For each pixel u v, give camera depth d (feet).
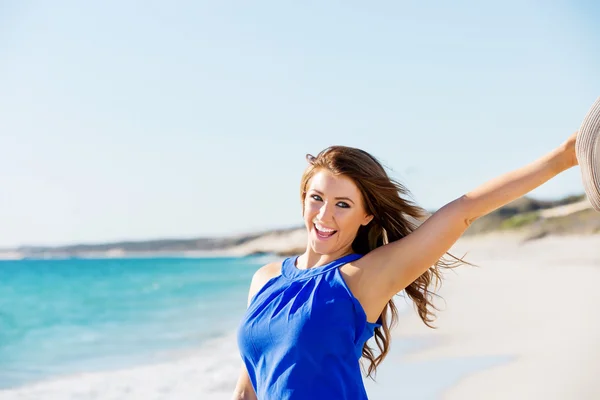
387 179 9.80
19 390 36.04
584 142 7.73
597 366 27.50
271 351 9.19
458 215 8.95
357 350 9.14
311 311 8.99
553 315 44.21
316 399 8.79
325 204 9.63
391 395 23.99
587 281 69.77
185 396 30.19
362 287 9.19
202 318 68.28
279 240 273.33
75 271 174.09
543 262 111.04
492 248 160.66
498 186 8.85
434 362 29.43
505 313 46.24
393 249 9.21
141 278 142.20
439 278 10.69
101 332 64.75
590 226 166.91
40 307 93.50
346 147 9.83
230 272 157.89
